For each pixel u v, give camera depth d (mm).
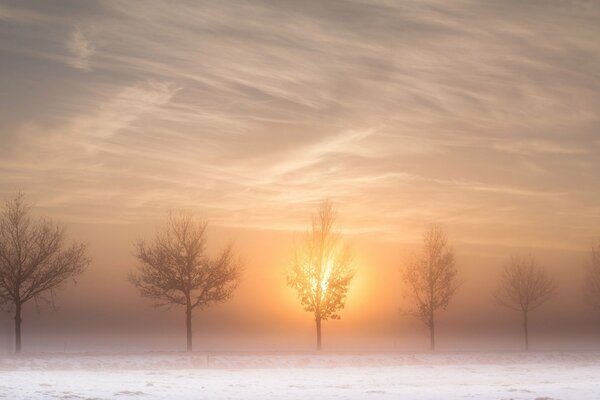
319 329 62625
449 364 53031
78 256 57844
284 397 27250
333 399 26656
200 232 59969
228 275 59500
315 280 62875
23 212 56375
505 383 35625
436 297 66625
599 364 53094
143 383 33031
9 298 54812
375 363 51656
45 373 39469
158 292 58844
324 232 63844
